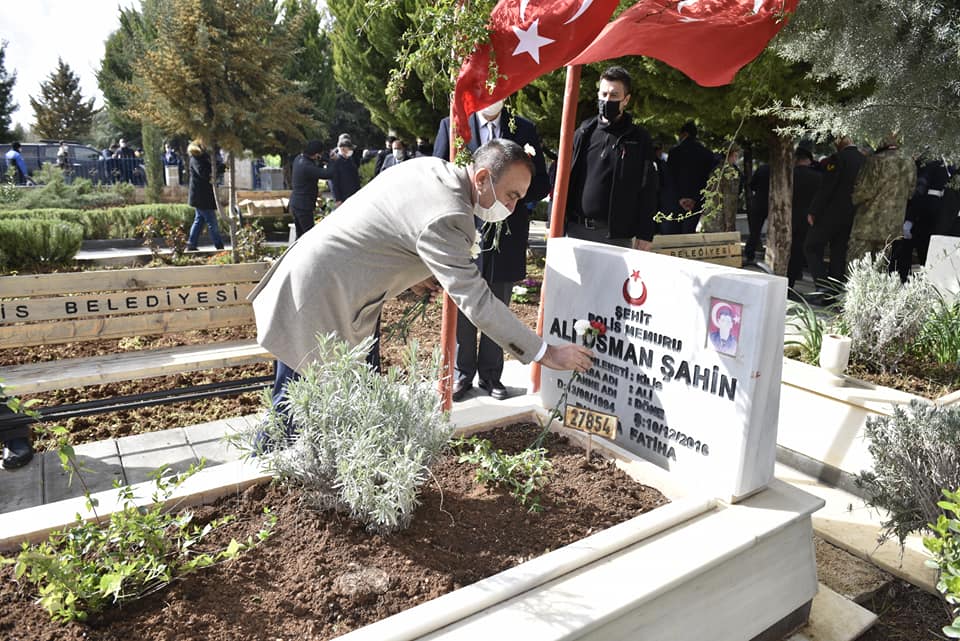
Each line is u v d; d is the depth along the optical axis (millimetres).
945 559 1794
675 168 7742
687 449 2250
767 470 2209
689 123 7707
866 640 2311
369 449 1774
